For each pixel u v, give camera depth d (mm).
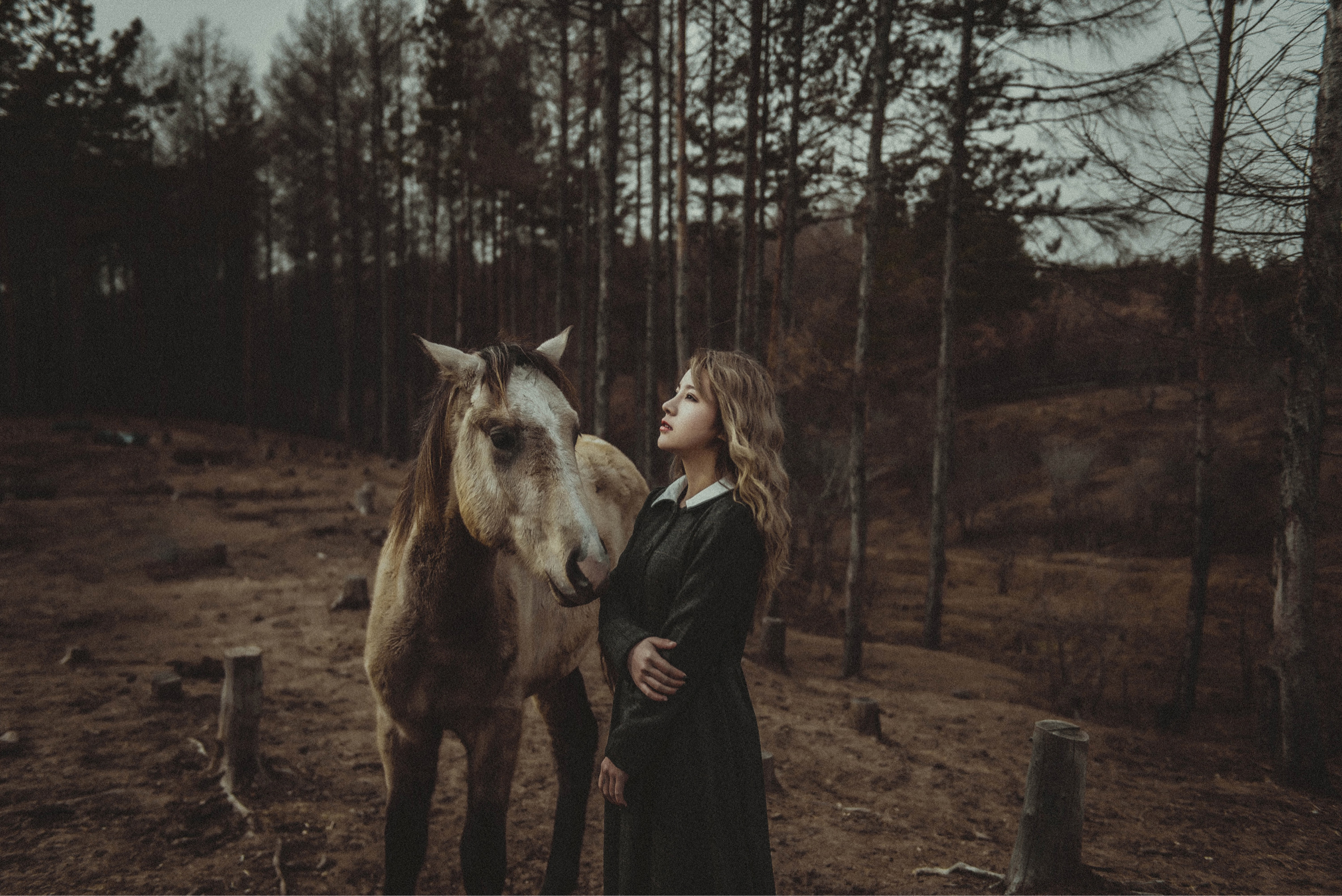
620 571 1622
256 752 3592
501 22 19797
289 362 42719
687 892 1380
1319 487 5559
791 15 12141
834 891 3188
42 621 7031
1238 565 14406
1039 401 32625
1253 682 9391
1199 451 8617
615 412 31594
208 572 10117
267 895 2748
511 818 3635
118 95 28438
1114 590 15133
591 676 6043
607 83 12945
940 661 11562
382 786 3799
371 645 2285
